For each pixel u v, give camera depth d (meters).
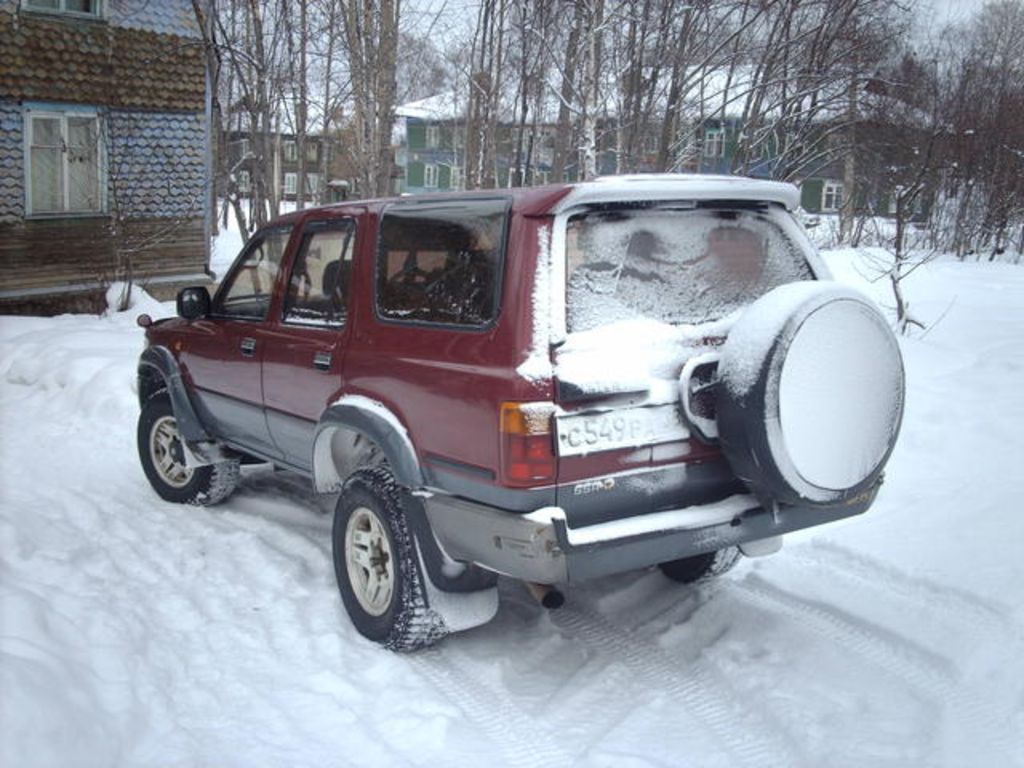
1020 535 4.93
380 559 4.20
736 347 3.54
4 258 14.99
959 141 26.50
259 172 16.05
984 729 3.42
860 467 3.64
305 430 4.73
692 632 4.33
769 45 12.03
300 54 15.80
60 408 9.17
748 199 3.93
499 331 3.50
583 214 3.59
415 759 3.33
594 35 11.42
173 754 3.25
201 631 4.31
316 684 3.84
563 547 3.34
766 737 3.48
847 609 4.38
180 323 5.96
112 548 5.35
